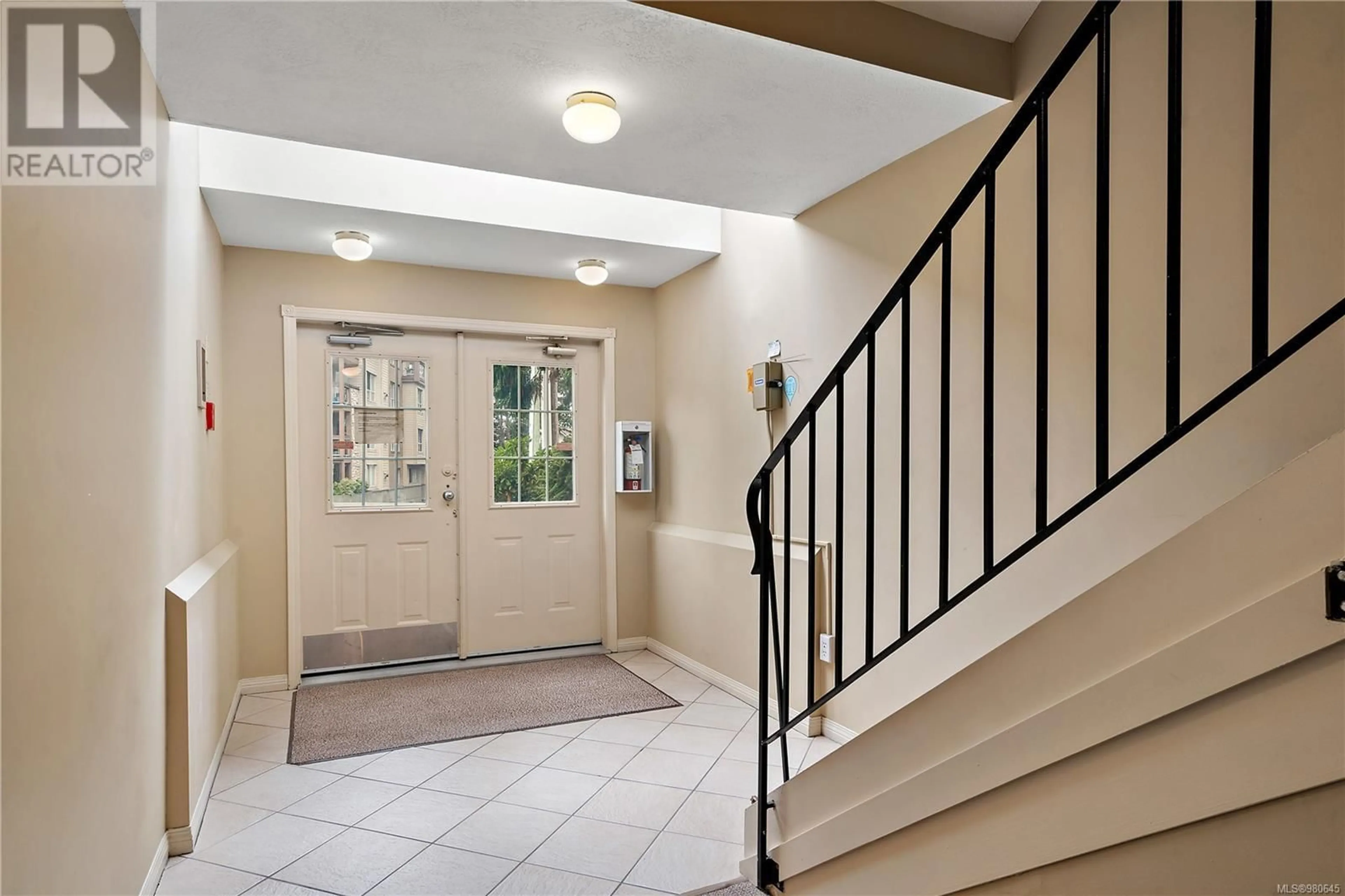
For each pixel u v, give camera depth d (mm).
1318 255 1725
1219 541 979
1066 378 2371
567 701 3969
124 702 1854
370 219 3691
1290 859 917
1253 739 940
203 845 2469
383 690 4145
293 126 2717
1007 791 1282
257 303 4180
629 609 5113
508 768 3102
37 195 1311
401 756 3234
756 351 4039
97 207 1662
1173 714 1024
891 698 3059
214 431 3492
